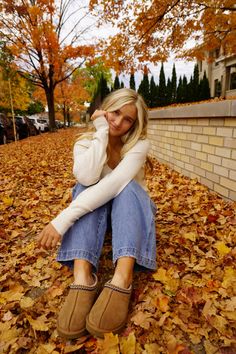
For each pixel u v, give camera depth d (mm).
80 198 1800
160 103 14586
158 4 7609
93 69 26984
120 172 1854
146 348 1462
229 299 1775
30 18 16844
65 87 30391
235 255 2213
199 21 8039
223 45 8844
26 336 1604
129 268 1639
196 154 4285
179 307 1721
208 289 1862
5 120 16078
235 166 3215
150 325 1589
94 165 1889
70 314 1517
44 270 2223
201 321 1627
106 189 1799
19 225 3164
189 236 2523
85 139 2062
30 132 20281
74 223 1807
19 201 4031
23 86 21859
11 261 2381
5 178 5574
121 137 2117
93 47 18125
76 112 48125
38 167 6555
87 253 1723
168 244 2453
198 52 9062
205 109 3760
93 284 1657
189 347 1489
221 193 3568
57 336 1582
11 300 1890
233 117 3197
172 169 5441
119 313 1521
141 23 8047
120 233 1709
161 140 6141
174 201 3439
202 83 17109
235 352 1452
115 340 1459
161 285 1943
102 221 1845
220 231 2645
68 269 2188
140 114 1965
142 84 14625
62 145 11383
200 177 4184
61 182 5012
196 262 2199
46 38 17516
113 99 1948
